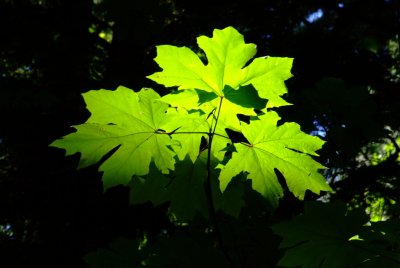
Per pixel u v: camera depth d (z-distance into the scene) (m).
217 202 1.65
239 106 1.40
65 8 4.84
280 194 1.63
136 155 1.45
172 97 1.38
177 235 1.75
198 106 1.41
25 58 4.64
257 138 1.50
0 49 4.60
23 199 3.76
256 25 4.89
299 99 2.38
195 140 1.50
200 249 1.70
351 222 1.42
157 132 1.44
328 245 1.50
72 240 3.72
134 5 3.33
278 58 1.26
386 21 6.03
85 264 3.60
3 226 3.85
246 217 2.10
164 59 1.28
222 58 1.27
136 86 4.26
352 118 2.32
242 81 1.30
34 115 3.79
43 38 4.67
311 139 1.47
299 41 4.58
